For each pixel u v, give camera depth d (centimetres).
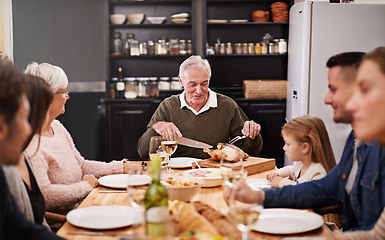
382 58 106
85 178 220
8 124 106
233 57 599
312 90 411
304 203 179
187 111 306
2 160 111
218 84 602
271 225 150
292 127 214
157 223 111
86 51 624
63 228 151
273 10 577
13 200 138
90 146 605
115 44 580
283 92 562
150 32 598
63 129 243
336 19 405
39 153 204
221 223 138
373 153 160
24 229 136
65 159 226
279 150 565
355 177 169
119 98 571
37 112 153
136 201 149
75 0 611
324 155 214
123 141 563
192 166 244
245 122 286
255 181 216
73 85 621
